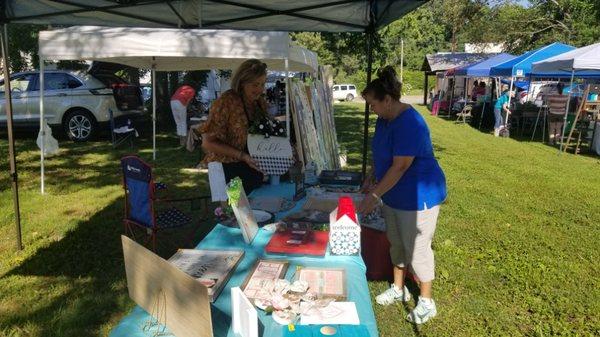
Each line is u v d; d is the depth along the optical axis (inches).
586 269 161.3
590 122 431.8
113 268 150.5
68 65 508.4
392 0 169.0
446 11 888.3
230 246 96.1
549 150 428.5
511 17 915.4
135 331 63.0
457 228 201.2
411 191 105.5
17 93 386.0
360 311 69.3
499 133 525.7
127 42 193.2
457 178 301.1
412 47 1851.6
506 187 278.8
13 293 133.0
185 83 532.1
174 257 87.9
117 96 398.6
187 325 57.6
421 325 123.0
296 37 1448.1
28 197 228.8
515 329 123.7
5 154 333.7
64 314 122.3
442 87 837.2
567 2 881.5
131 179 148.8
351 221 91.7
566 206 240.1
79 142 393.4
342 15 197.8
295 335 62.2
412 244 110.6
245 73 120.0
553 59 428.1
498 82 605.3
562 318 128.5
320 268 84.4
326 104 250.1
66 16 196.9
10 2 161.3
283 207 124.3
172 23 221.1
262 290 74.7
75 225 189.3
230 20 208.5
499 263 164.2
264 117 139.9
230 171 126.2
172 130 478.3
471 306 134.6
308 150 184.2
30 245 168.4
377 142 108.3
